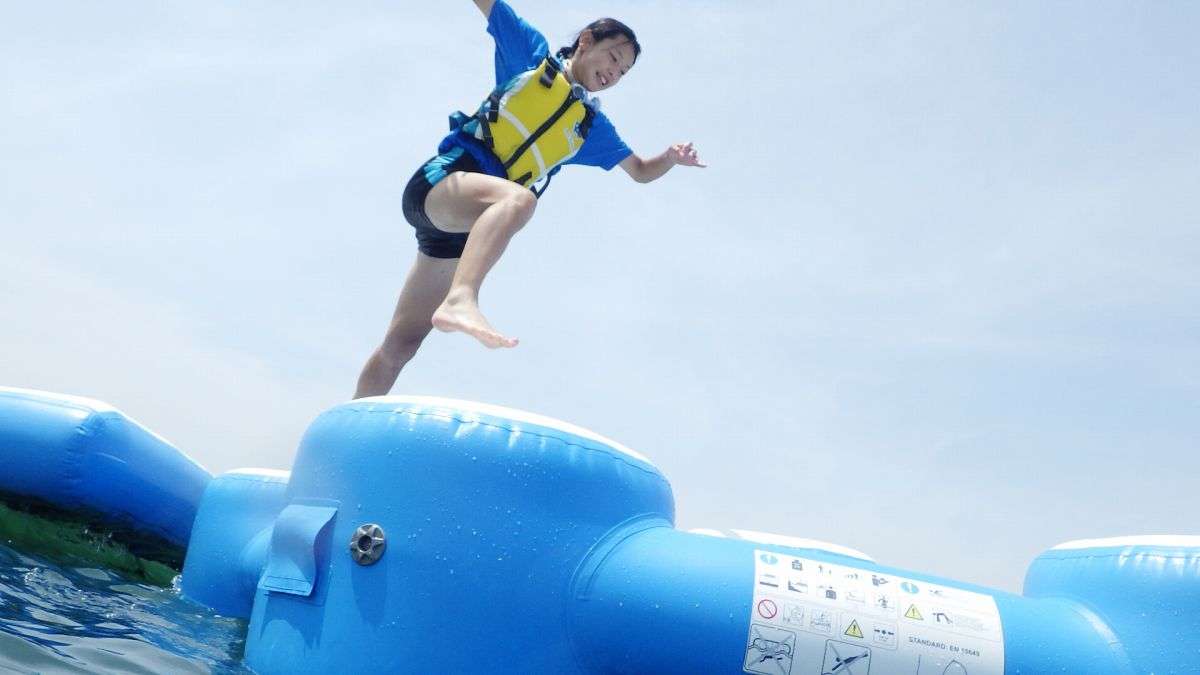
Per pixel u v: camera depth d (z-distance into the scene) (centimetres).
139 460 466
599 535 282
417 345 425
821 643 267
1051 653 272
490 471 280
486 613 271
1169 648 273
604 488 288
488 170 376
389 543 278
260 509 430
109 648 301
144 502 471
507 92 375
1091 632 281
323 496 296
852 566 286
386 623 272
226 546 426
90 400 460
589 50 388
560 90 380
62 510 448
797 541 353
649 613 270
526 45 389
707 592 271
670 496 321
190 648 325
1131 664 274
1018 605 285
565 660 272
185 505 498
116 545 471
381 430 292
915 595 279
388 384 429
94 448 445
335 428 305
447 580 273
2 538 442
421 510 279
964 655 269
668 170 453
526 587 273
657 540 285
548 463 283
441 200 359
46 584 382
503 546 275
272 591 298
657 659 270
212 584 425
